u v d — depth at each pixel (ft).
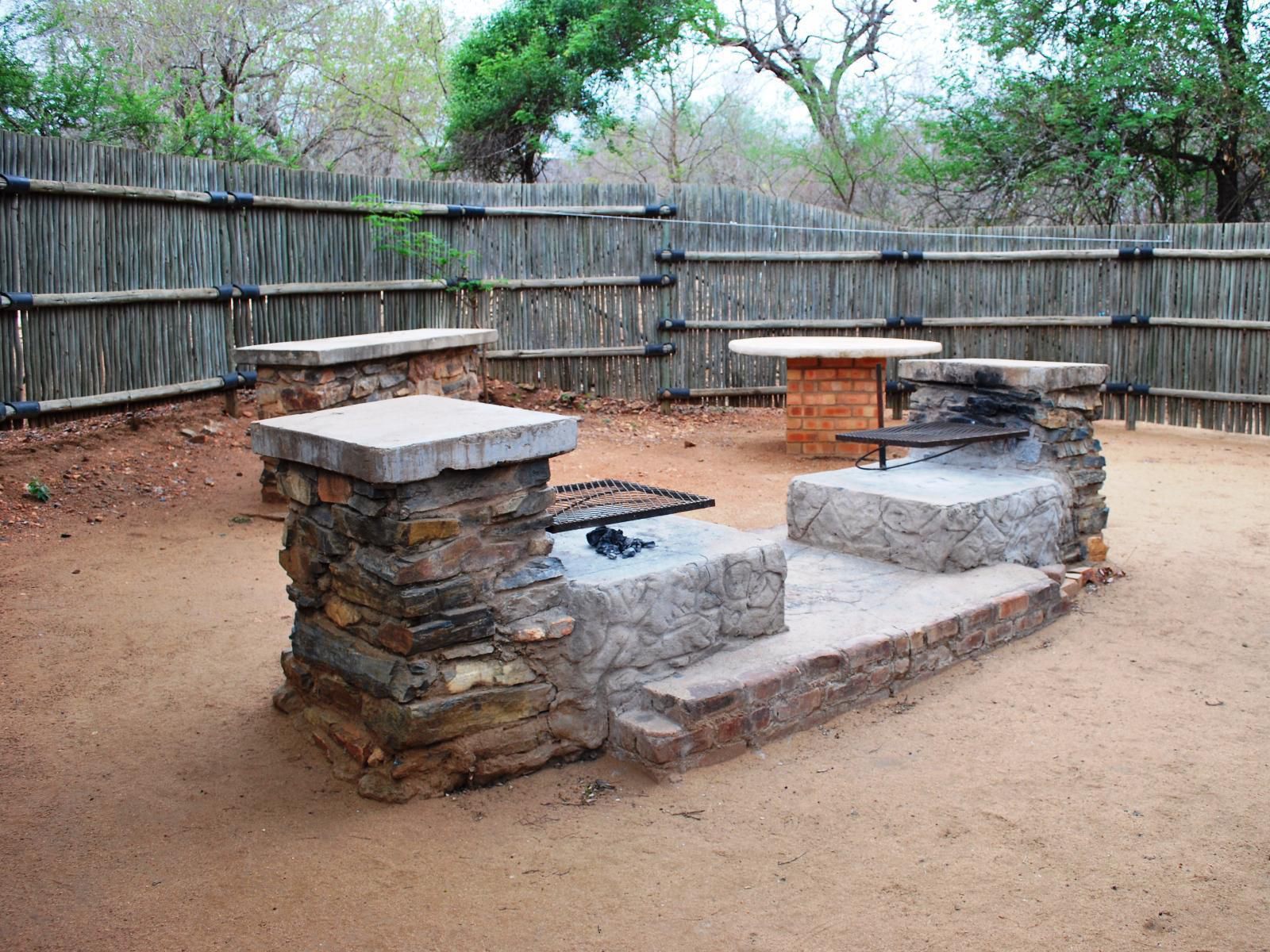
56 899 9.39
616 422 34.47
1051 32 51.75
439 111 58.80
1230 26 48.52
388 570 10.77
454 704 11.14
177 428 27.30
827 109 63.77
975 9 51.96
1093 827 10.80
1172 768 12.10
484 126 54.24
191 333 28.55
